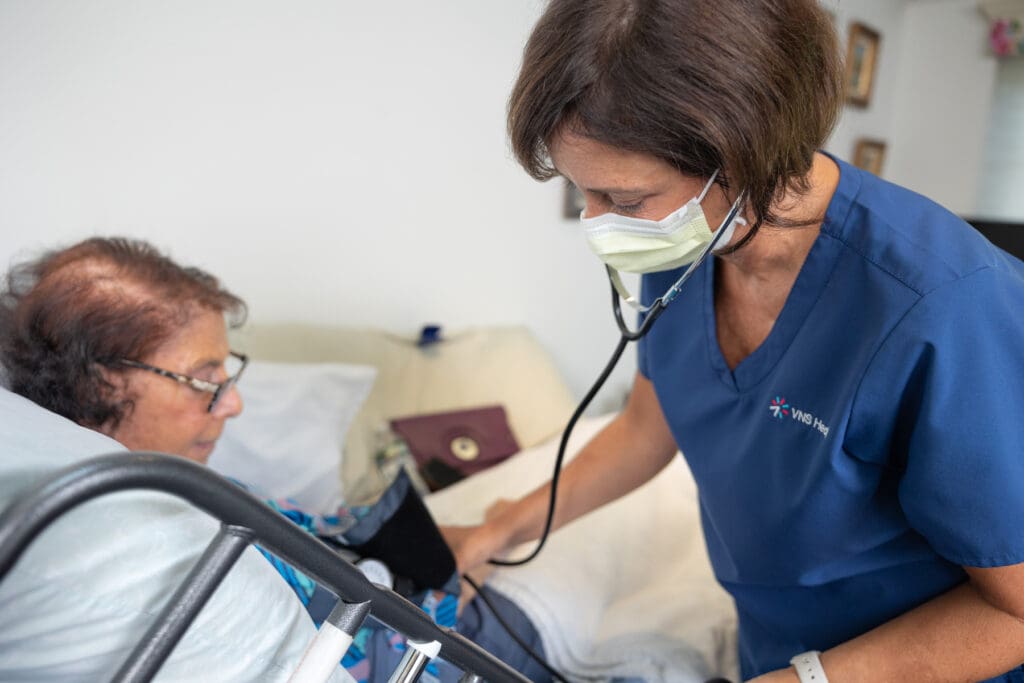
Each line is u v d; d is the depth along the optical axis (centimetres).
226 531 45
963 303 69
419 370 197
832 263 78
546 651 118
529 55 61
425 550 102
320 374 162
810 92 60
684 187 63
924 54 369
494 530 117
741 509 93
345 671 72
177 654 56
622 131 57
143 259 91
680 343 98
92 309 84
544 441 200
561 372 251
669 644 119
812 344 80
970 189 367
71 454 55
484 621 116
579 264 245
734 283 90
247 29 166
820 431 80
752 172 59
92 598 52
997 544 71
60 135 150
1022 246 206
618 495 123
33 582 50
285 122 176
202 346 92
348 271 195
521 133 62
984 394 69
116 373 86
